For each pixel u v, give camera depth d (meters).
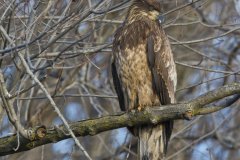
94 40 15.51
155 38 13.11
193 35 18.86
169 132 12.62
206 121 19.00
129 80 13.04
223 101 11.52
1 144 11.43
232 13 18.61
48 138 11.32
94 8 11.66
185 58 19.08
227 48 19.41
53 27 11.94
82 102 18.83
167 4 17.06
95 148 18.66
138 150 12.60
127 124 11.42
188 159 18.53
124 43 13.06
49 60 13.45
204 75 17.36
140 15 13.41
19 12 13.05
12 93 12.38
